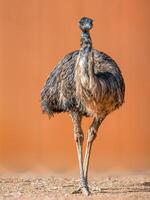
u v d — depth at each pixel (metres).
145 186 18.70
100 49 29.59
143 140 28.91
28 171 24.81
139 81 29.52
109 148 28.47
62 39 29.58
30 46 29.53
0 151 28.41
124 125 28.94
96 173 23.73
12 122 28.91
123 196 16.84
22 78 29.36
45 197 16.81
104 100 16.53
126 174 23.14
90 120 28.02
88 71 16.20
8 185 18.98
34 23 29.64
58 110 17.44
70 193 17.36
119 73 17.20
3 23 29.62
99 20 29.64
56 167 26.42
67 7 29.62
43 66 29.47
